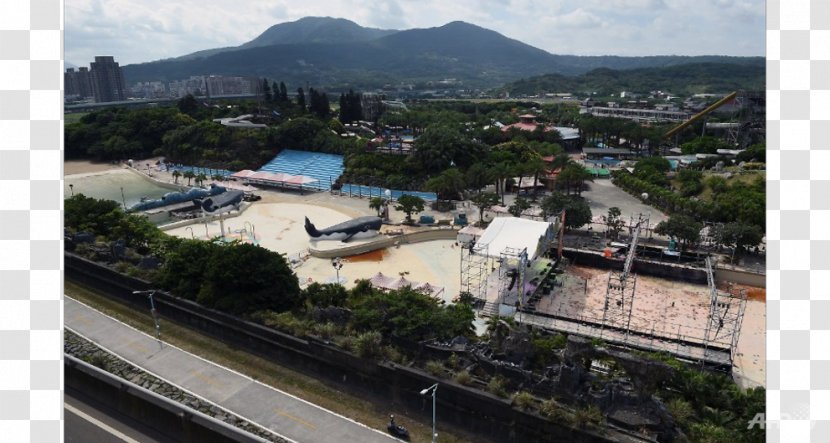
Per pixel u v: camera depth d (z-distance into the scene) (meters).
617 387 54.66
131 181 199.50
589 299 93.62
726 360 69.94
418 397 60.28
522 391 57.19
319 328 69.69
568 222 122.44
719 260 108.06
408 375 60.81
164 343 73.94
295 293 80.38
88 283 95.19
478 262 110.88
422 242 125.81
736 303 91.81
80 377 65.25
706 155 197.62
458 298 92.69
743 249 107.62
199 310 78.75
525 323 78.06
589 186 178.12
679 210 136.38
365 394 64.12
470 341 67.94
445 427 58.47
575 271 107.69
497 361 60.91
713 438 48.66
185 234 128.75
